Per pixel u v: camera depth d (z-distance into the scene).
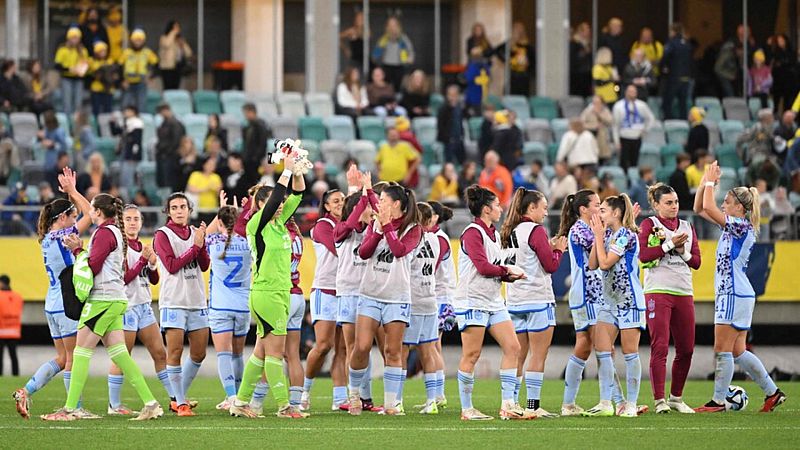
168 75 99.12
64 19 99.94
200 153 90.69
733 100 103.25
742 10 104.88
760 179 85.56
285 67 103.38
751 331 82.31
